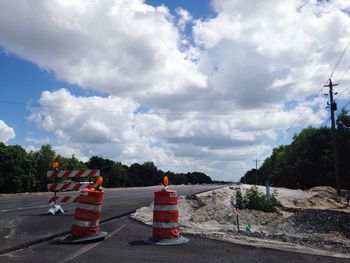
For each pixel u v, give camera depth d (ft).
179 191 215.31
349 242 43.78
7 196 138.82
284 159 325.42
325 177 220.84
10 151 181.06
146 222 55.26
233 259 30.83
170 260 30.25
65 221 55.47
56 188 67.00
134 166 467.93
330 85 165.78
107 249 34.24
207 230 49.14
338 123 212.64
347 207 114.83
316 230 59.67
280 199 126.93
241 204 81.46
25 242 37.01
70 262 29.04
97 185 40.19
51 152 211.82
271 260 30.76
